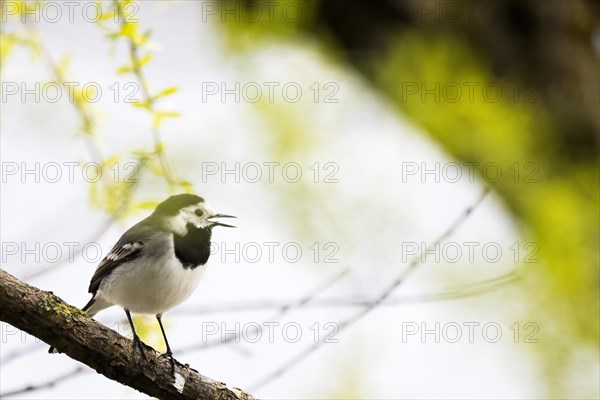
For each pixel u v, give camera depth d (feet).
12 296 25.73
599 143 29.17
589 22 33.83
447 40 30.78
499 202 25.54
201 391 29.19
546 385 21.08
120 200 32.24
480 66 30.53
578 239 21.63
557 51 32.68
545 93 31.71
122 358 27.61
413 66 26.03
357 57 34.76
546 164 25.26
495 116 23.85
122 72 30.17
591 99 31.01
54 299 26.68
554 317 21.38
